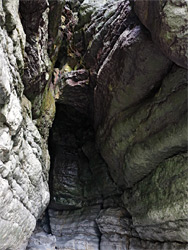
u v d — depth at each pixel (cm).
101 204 965
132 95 686
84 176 1065
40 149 583
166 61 570
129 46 602
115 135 765
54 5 573
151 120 621
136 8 539
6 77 281
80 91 915
